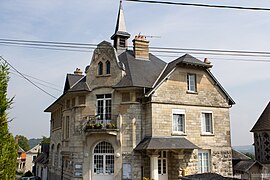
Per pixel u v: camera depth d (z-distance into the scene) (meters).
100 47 24.23
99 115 23.16
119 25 27.83
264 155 29.80
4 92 10.28
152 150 20.97
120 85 22.58
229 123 25.41
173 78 23.52
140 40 26.20
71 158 23.86
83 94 23.86
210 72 25.09
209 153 24.08
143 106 22.80
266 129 29.61
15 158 10.58
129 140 22.08
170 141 21.73
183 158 22.41
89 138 22.88
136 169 21.61
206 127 24.56
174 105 23.08
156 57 27.42
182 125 23.36
